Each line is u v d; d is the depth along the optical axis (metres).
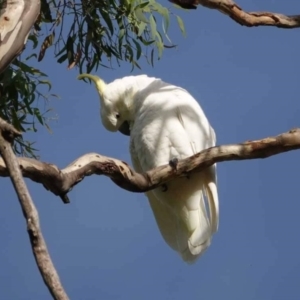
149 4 12.45
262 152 10.00
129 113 12.95
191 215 11.66
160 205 12.11
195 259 11.70
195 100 12.34
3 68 8.65
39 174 8.44
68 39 12.72
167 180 10.07
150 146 11.85
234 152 9.98
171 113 11.93
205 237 11.60
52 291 6.02
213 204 11.46
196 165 10.02
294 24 11.36
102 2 12.51
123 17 12.70
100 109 13.23
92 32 12.71
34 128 12.70
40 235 6.25
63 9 12.60
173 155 11.76
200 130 11.93
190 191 11.55
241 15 11.19
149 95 12.28
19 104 12.50
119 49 12.77
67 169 8.91
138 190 9.91
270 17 11.27
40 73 12.46
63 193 8.79
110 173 9.44
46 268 6.14
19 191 6.39
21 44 8.73
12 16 8.72
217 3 11.03
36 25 12.48
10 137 6.91
